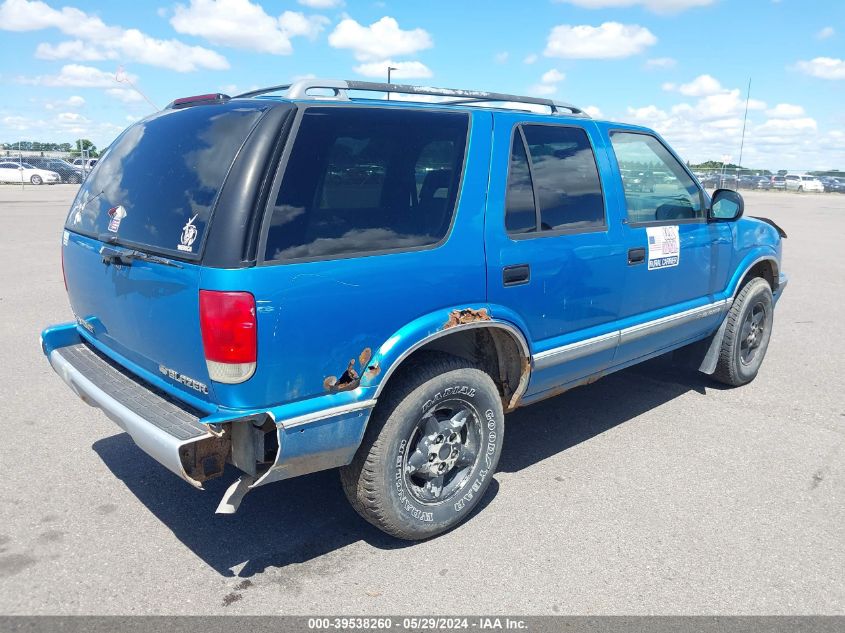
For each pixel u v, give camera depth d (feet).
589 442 15.07
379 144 10.07
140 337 10.21
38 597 9.43
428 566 10.41
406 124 10.50
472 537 11.24
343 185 9.61
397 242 10.07
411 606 9.45
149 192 10.22
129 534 11.09
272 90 10.84
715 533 11.44
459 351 12.14
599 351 13.53
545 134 12.55
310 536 11.21
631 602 9.61
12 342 21.27
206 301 8.59
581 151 13.20
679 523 11.73
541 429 15.79
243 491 9.12
